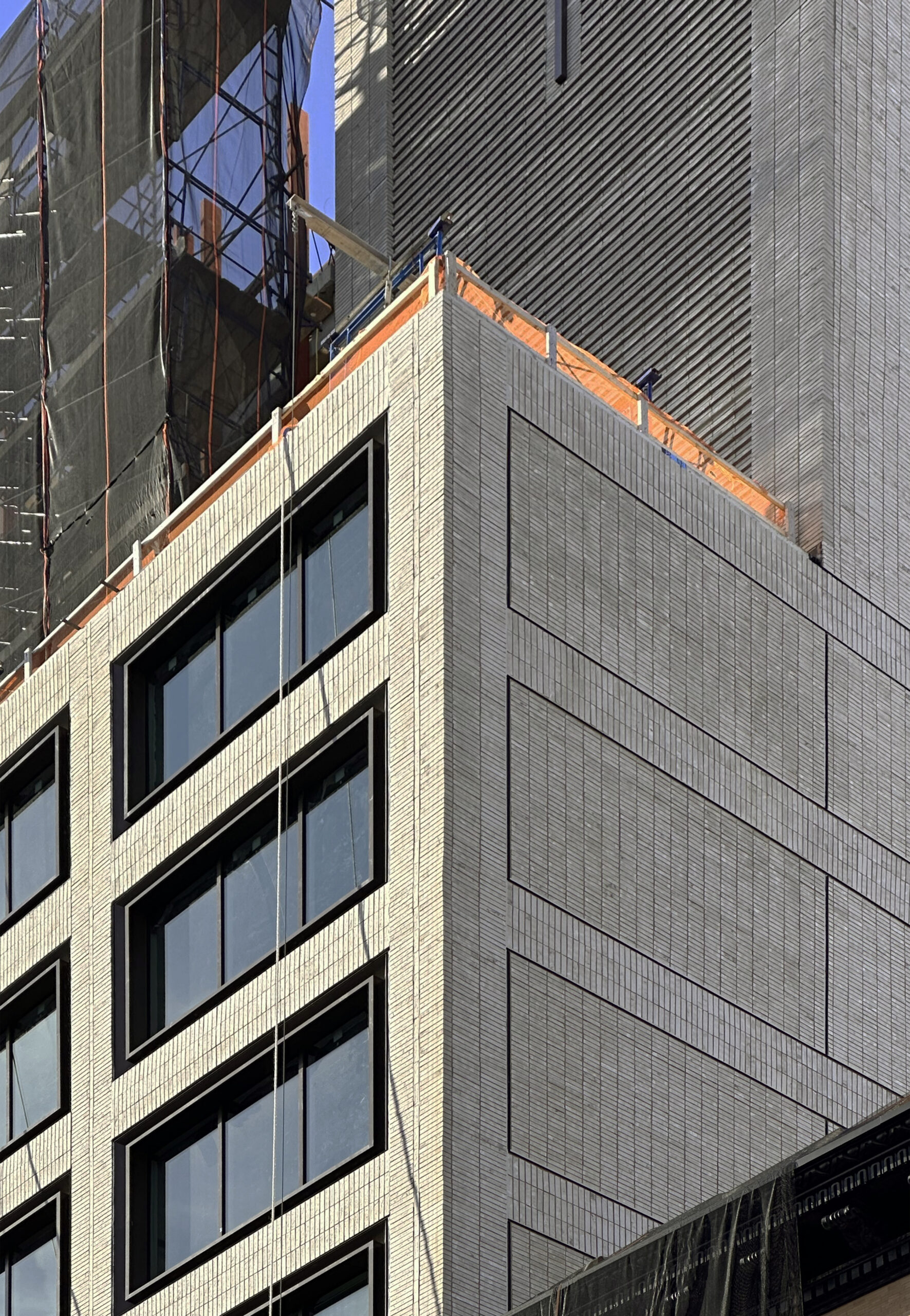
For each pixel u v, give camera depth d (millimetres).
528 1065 39812
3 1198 48625
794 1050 44469
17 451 59125
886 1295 30094
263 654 46156
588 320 55594
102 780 49344
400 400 43969
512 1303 37969
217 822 45750
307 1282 40062
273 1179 42000
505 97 59562
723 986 43688
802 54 53438
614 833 42750
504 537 42875
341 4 65562
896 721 49562
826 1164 30812
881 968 46938
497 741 41375
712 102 54938
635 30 57156
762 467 50938
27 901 50812
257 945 44250
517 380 44344
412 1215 38312
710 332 53062
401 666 42062
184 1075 44562
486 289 45500
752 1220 31453
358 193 62312
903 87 55156
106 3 57125
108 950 47594
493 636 42000
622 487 45562
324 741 43688
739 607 46938
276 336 56250
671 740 44438
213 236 55438
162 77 54969
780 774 46469
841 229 52062
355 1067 40969
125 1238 45031
